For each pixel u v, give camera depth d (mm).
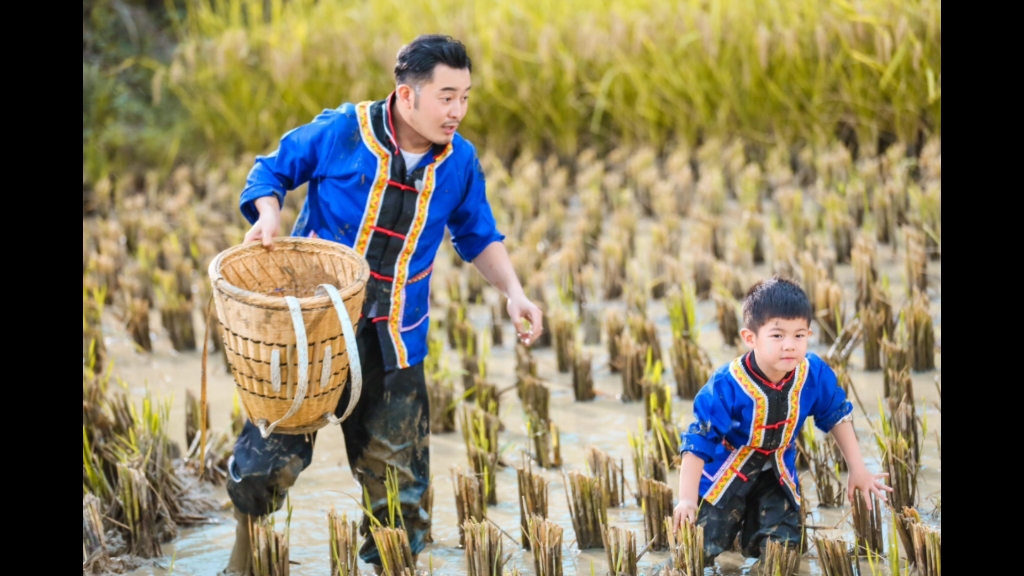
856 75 13648
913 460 6750
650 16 15156
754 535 5965
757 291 5527
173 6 19156
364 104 5621
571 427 8242
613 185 13281
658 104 14766
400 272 5695
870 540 6074
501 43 15297
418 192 5613
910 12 13234
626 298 10406
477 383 8375
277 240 5445
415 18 16141
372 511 5984
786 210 11906
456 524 6801
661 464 6926
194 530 6871
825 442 6910
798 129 14289
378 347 5719
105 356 9727
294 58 14977
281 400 5078
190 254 12469
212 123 15969
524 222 12680
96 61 17109
